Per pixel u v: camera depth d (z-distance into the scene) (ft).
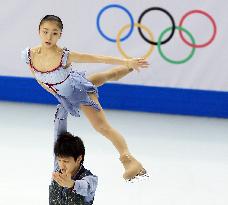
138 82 77.15
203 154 64.54
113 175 57.72
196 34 74.28
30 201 51.16
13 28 76.74
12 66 78.48
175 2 73.36
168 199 52.95
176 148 65.92
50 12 75.72
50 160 60.59
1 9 76.13
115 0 74.13
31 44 77.30
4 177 55.83
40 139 66.49
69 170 33.96
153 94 77.30
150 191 54.44
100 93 77.97
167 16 73.97
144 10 74.08
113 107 78.48
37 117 74.23
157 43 75.10
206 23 73.82
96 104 39.58
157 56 75.66
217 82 76.02
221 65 75.20
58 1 75.05
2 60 78.28
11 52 77.82
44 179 55.88
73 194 34.47
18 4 75.72
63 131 39.32
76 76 39.52
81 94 39.22
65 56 38.14
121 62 39.83
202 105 77.05
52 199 35.55
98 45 76.38
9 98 79.56
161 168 60.08
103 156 62.49
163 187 55.52
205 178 58.03
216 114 77.20
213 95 76.48
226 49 74.43
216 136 70.59
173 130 71.92
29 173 57.11
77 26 75.82
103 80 41.29
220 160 63.00
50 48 38.06
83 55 38.86
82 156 34.17
